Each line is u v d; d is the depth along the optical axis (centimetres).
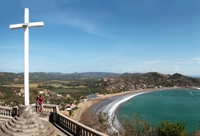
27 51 1196
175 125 1722
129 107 9506
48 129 1104
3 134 988
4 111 1460
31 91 10869
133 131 1580
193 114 7556
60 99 10900
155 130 1730
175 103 11300
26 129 1000
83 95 15350
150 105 10375
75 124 1020
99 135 816
